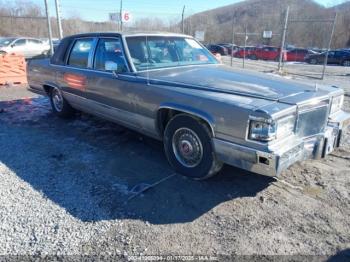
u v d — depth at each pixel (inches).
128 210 122.3
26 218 116.3
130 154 174.9
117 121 182.1
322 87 146.1
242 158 118.5
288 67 847.1
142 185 140.3
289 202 128.9
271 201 129.4
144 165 160.9
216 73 161.5
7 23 1306.6
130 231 110.5
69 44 214.4
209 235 109.2
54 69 224.8
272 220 117.3
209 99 127.2
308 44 1427.2
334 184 142.9
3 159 167.3
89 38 195.8
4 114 259.0
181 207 125.0
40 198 129.6
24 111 268.5
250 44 1577.3
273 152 110.1
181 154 146.1
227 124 120.5
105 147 185.0
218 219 117.8
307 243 105.7
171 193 134.5
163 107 143.3
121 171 154.3
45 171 153.8
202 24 1573.6
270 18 1561.3
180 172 148.6
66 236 107.4
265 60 1228.5
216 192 135.5
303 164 162.2
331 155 175.2
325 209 124.3
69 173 151.9
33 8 1316.4
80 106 211.8
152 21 946.7
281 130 115.6
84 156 171.9
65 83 216.2
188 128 137.9
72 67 207.6
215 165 134.1
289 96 125.6
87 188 137.9
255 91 130.9
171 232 110.4
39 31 1314.0
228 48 1364.4
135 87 157.6
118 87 167.9
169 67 171.9
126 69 165.8
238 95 128.3
